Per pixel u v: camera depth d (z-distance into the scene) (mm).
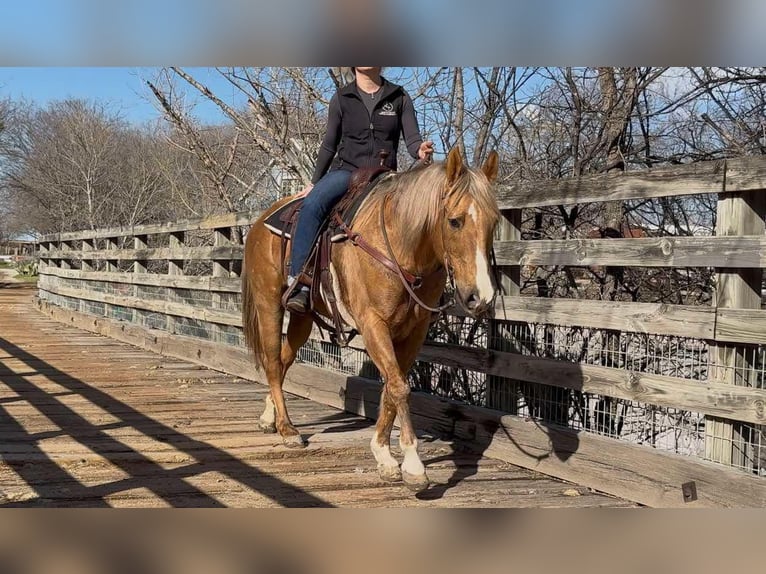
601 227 5895
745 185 3227
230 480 3994
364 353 5898
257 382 7207
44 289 16344
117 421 5305
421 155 3879
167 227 9445
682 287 5207
